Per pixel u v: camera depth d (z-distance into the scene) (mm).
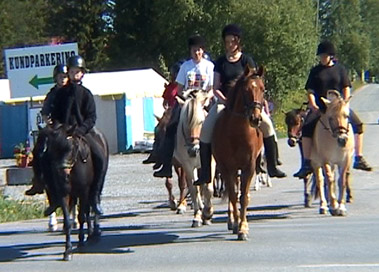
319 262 10695
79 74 12453
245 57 13375
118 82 44938
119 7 67562
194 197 14789
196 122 14047
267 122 13117
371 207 17500
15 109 43969
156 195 23234
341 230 13602
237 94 12234
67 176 11375
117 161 37688
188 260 11219
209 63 14969
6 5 80625
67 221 11664
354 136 17328
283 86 63656
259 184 23141
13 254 12594
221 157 12672
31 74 19781
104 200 22438
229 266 10633
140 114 44344
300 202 19047
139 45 67562
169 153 14797
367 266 10336
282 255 11297
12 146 44219
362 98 100500
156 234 14016
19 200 22125
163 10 63094
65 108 12242
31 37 79875
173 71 17281
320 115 15555
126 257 11727
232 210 13750
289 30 61875
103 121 43406
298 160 32656
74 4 70625
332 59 15883
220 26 61906
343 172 15820
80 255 12086
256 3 61281
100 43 69250
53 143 11367
